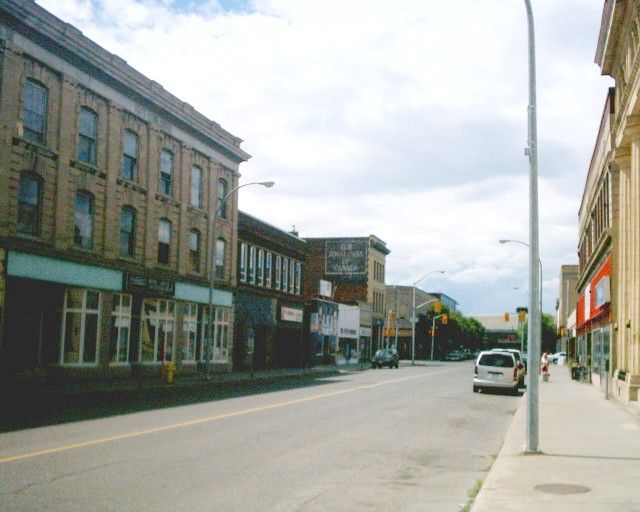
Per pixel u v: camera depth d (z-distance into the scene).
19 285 25.83
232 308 43.41
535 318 12.94
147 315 33.91
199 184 39.75
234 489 9.47
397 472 11.27
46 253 26.36
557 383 40.44
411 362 85.88
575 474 10.47
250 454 12.55
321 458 12.40
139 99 32.81
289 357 56.09
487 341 178.12
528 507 8.20
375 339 86.88
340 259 83.56
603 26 26.17
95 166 29.66
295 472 10.94
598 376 34.72
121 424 16.25
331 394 27.81
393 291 109.62
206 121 39.12
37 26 25.52
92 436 14.04
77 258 28.17
